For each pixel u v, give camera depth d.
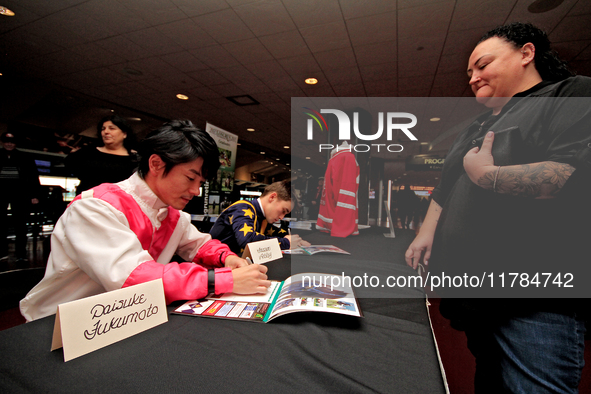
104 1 2.47
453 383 1.17
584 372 1.23
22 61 3.69
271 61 3.35
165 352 0.39
